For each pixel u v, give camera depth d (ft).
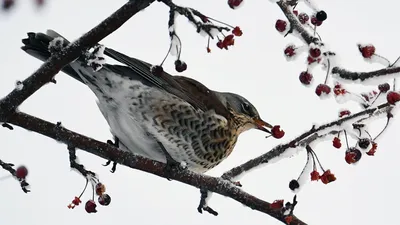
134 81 29.68
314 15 21.99
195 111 32.30
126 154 26.43
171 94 31.17
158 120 30.63
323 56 21.26
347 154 23.50
